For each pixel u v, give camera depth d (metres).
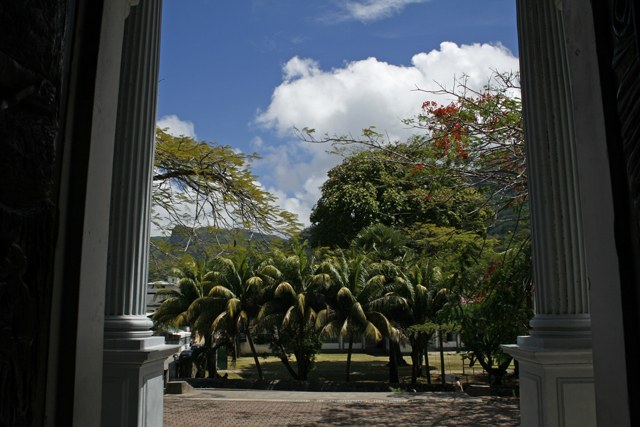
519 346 4.43
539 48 4.43
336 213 25.78
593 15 2.27
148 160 4.85
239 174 9.22
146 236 4.80
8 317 1.73
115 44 2.69
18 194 1.79
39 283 1.92
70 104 2.31
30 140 1.86
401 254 23.02
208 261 23.33
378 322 21.06
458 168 8.45
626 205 2.11
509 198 8.09
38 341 1.92
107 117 2.59
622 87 1.99
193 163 9.04
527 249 7.73
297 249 22.38
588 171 2.37
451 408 11.77
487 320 8.56
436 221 20.72
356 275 21.59
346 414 11.18
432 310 20.58
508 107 8.35
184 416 10.98
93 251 2.42
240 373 25.97
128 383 4.28
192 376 22.16
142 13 4.84
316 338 22.70
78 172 2.34
